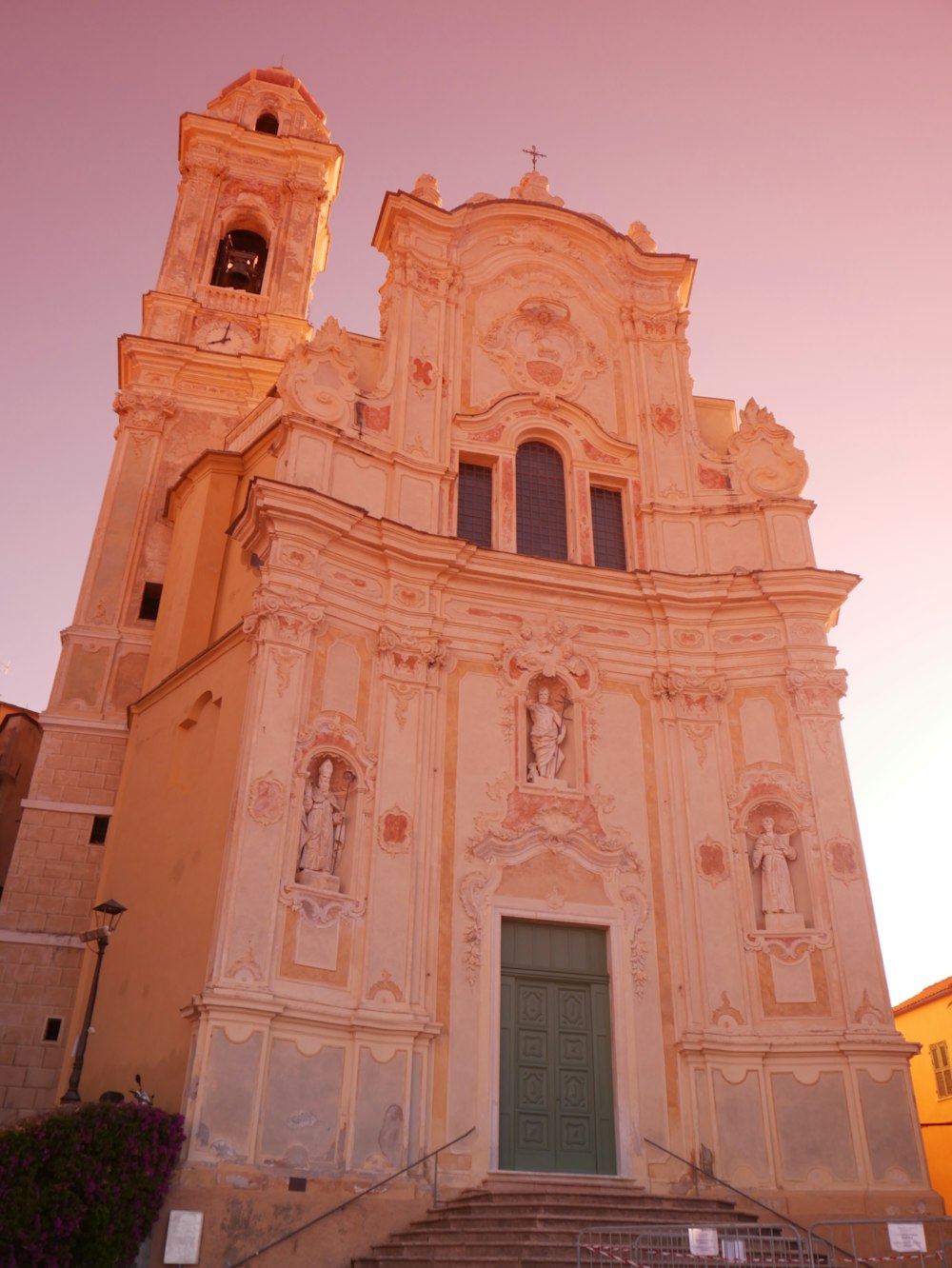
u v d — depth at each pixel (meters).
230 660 19.08
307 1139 15.48
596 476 23.42
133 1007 17.72
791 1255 14.76
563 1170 17.23
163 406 26.73
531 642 20.89
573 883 19.08
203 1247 13.95
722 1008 18.44
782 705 21.02
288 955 16.44
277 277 30.31
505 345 24.23
